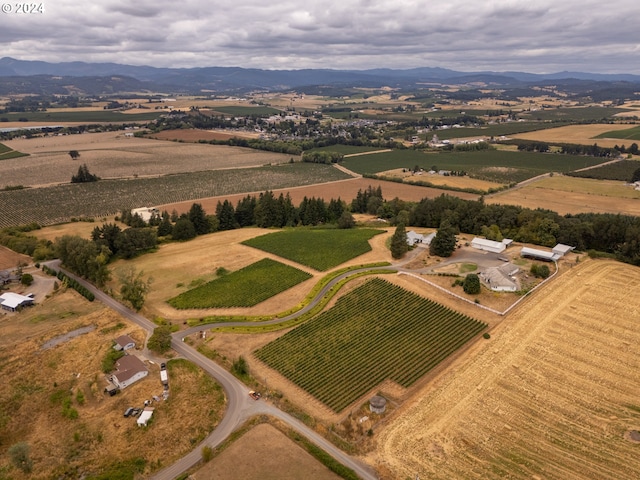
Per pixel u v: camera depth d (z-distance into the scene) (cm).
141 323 10450
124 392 8119
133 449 6856
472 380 8194
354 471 6334
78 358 9144
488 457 6538
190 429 7225
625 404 7556
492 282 11462
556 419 7244
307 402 7900
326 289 11819
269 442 6894
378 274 12369
